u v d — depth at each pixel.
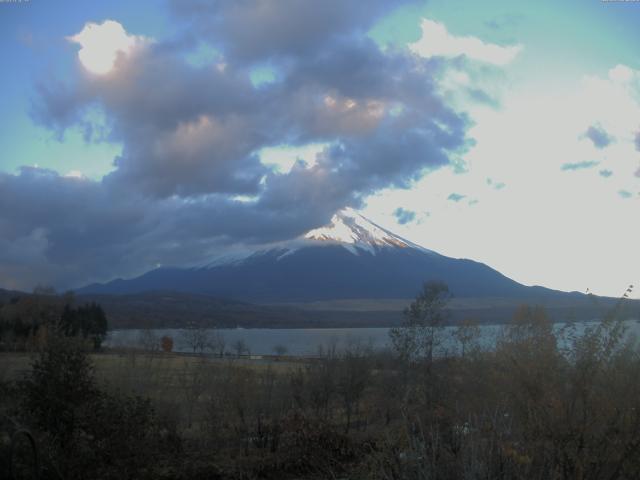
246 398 16.16
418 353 16.34
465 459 5.53
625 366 5.67
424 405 12.81
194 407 17.09
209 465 12.23
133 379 17.22
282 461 12.77
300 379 18.22
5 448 8.31
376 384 16.95
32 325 51.75
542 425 5.55
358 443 12.93
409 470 6.06
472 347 9.80
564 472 5.36
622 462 5.30
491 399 6.88
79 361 10.30
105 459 9.88
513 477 5.38
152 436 11.64
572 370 5.76
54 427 9.71
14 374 11.65
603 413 5.42
